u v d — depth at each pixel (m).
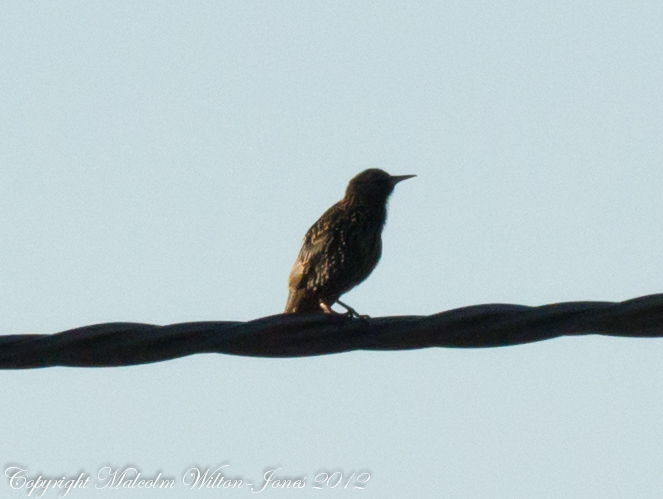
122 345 12.12
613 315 11.75
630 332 11.83
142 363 12.27
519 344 12.08
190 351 12.24
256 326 12.22
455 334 12.08
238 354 12.35
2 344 12.13
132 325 12.16
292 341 12.30
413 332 12.16
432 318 12.12
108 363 12.26
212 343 12.23
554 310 11.84
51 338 12.12
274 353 12.37
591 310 11.80
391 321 12.23
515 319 11.91
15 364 12.20
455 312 12.05
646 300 11.69
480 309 11.98
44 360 12.20
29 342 12.13
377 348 12.38
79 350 12.12
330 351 12.40
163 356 12.23
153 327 12.16
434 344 12.24
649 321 11.73
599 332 11.88
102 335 12.09
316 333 12.26
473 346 12.16
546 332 11.91
